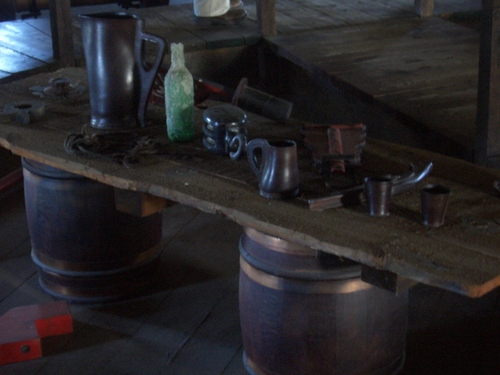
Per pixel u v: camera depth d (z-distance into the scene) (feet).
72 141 9.95
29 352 10.46
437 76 17.74
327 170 8.87
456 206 8.11
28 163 11.24
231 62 21.33
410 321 11.15
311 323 8.39
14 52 20.06
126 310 11.68
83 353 10.63
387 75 17.89
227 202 8.16
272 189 8.21
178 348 10.70
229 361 10.37
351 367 8.64
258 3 21.17
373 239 7.25
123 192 9.17
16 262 13.42
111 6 29.68
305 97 20.36
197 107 11.93
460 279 6.47
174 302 11.91
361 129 9.35
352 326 8.41
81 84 13.26
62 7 18.97
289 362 8.68
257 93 11.25
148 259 11.93
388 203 7.77
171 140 10.23
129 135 10.39
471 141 13.60
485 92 12.59
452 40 20.95
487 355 10.28
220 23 22.59
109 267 11.56
